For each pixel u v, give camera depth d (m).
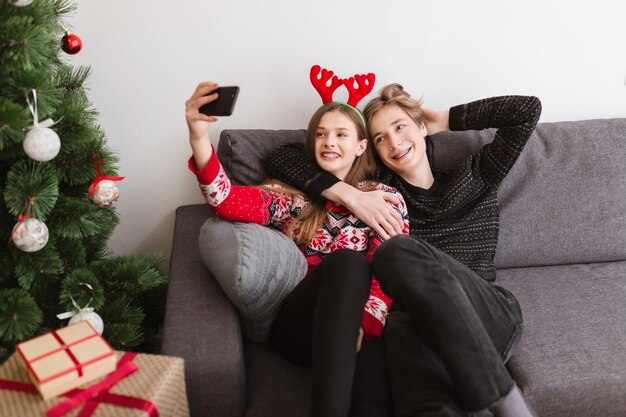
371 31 1.58
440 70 1.65
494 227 1.44
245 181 1.48
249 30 1.54
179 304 1.11
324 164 1.38
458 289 0.99
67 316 1.16
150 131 1.61
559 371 1.13
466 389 0.90
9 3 1.02
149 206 1.70
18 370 0.92
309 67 1.60
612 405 1.13
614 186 1.52
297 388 1.07
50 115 1.10
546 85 1.70
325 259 1.06
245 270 1.06
